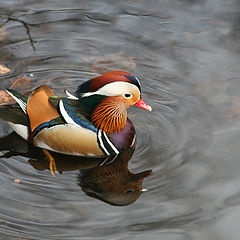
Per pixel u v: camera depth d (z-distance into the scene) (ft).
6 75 45.55
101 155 36.88
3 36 50.70
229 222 29.19
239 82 43.65
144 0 57.98
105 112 36.27
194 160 34.86
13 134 38.55
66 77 46.14
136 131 38.96
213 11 55.62
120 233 28.63
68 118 35.40
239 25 52.60
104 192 32.19
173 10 55.93
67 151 36.60
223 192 31.65
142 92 43.65
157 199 31.35
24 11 55.36
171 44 49.90
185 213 30.04
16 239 28.17
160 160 35.24
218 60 47.11
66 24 53.26
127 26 52.95
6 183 32.76
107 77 35.47
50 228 29.04
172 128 38.93
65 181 33.37
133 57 48.39
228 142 36.40
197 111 40.57
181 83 44.47
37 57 48.26
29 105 36.73
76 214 30.17
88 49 49.70
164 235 28.37
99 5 57.06
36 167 34.86
